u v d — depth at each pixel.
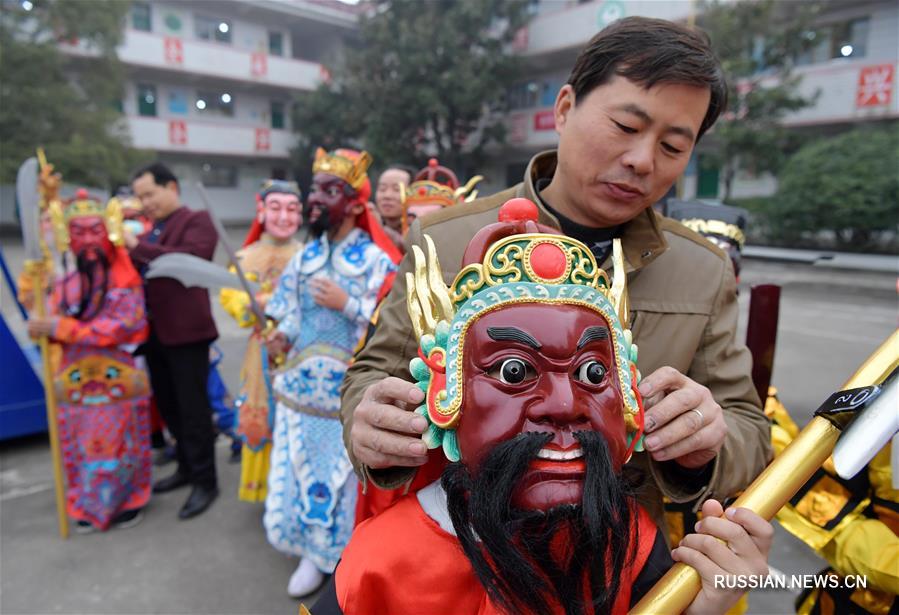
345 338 2.29
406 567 0.86
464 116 15.25
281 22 19.50
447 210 1.16
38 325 2.54
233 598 2.35
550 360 0.71
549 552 0.68
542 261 0.74
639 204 0.98
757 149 11.41
